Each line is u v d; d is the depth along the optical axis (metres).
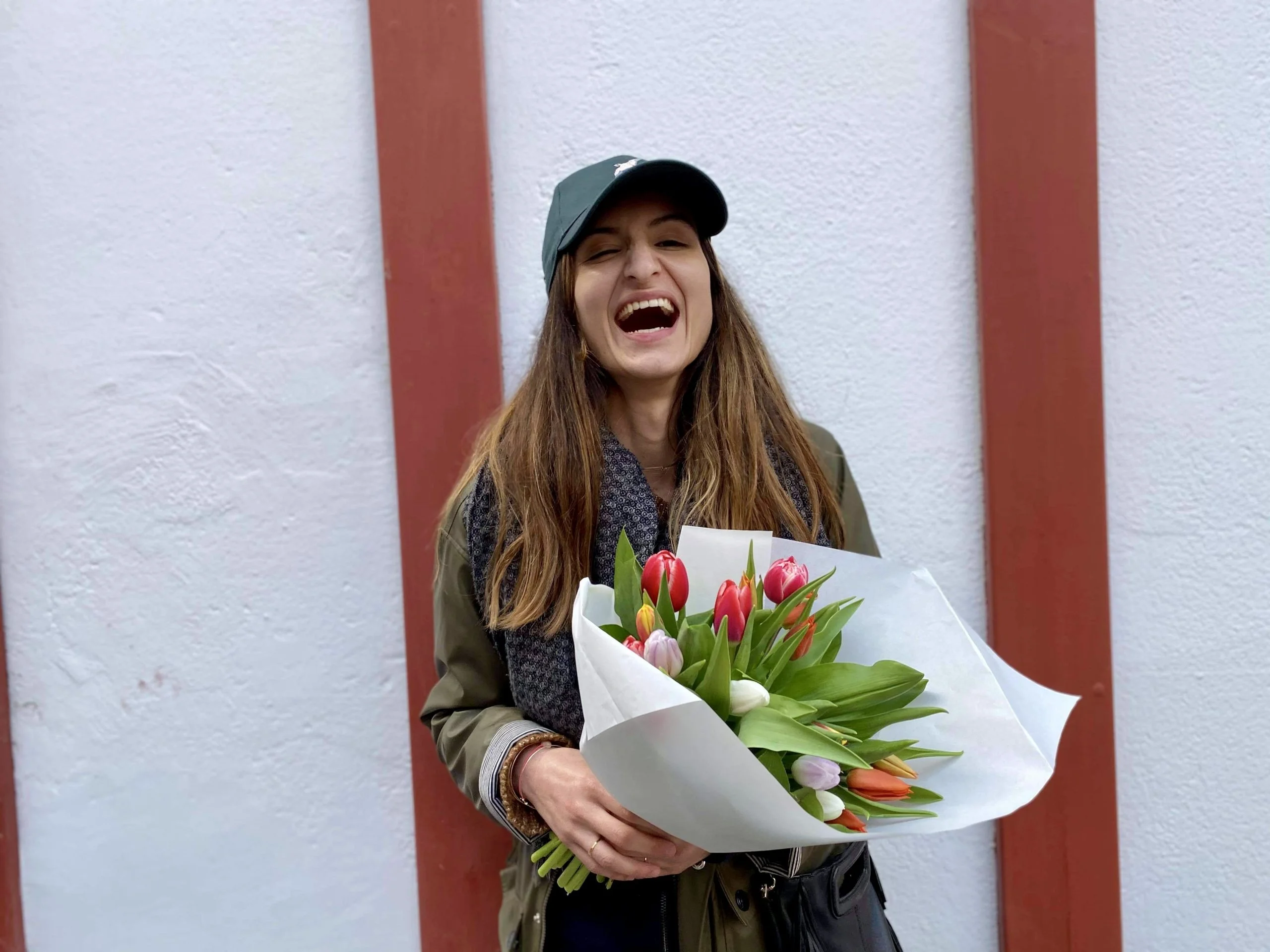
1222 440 1.33
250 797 1.33
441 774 1.29
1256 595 1.34
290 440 1.31
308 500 1.31
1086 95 1.26
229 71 1.29
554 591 0.95
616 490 0.97
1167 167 1.31
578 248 0.99
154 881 1.34
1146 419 1.32
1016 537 1.29
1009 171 1.27
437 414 1.27
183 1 1.28
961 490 1.33
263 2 1.28
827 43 1.30
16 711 1.32
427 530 1.28
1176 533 1.33
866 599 0.85
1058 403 1.28
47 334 1.30
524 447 1.00
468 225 1.26
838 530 1.06
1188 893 1.35
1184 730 1.34
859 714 0.75
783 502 1.00
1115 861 1.31
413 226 1.26
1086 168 1.27
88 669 1.32
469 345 1.27
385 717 1.32
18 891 1.33
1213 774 1.34
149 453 1.31
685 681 0.70
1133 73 1.30
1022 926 1.31
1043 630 1.29
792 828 0.65
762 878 0.92
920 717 0.77
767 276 1.31
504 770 0.90
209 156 1.29
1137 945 1.34
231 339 1.30
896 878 1.34
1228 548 1.33
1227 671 1.34
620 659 0.64
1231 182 1.31
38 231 1.30
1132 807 1.34
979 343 1.30
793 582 0.78
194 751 1.33
